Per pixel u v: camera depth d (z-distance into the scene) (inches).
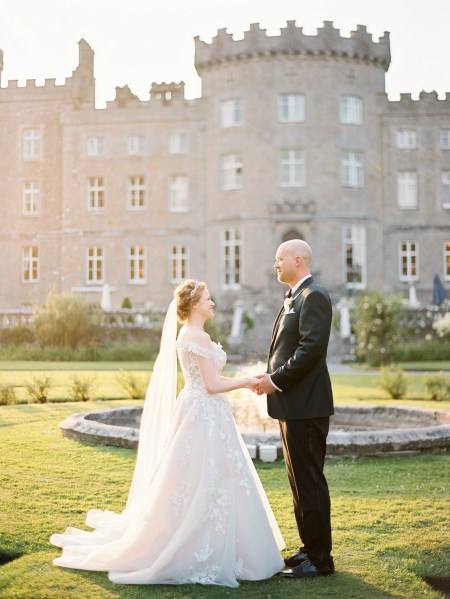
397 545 192.4
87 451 306.5
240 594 161.9
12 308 1526.8
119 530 190.9
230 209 1396.4
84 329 1026.7
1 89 1549.0
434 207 1448.1
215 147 1423.5
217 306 1366.9
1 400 480.4
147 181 1475.1
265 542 175.9
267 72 1378.0
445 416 350.0
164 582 168.7
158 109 1473.9
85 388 508.4
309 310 175.9
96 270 1492.4
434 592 163.0
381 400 508.7
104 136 1496.1
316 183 1370.6
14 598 155.2
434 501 234.1
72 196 1501.0
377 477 263.9
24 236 1529.3
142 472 195.9
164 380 197.3
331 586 166.6
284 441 182.2
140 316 1116.5
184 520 173.0
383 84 1444.4
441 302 1307.8
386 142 1445.6
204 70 1439.5
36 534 198.1
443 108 1449.3
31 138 1545.3
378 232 1425.9
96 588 163.0
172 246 1457.9
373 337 951.0
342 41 1385.3
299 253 185.5
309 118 1374.3
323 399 178.7
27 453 301.9
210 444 178.1
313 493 176.6
